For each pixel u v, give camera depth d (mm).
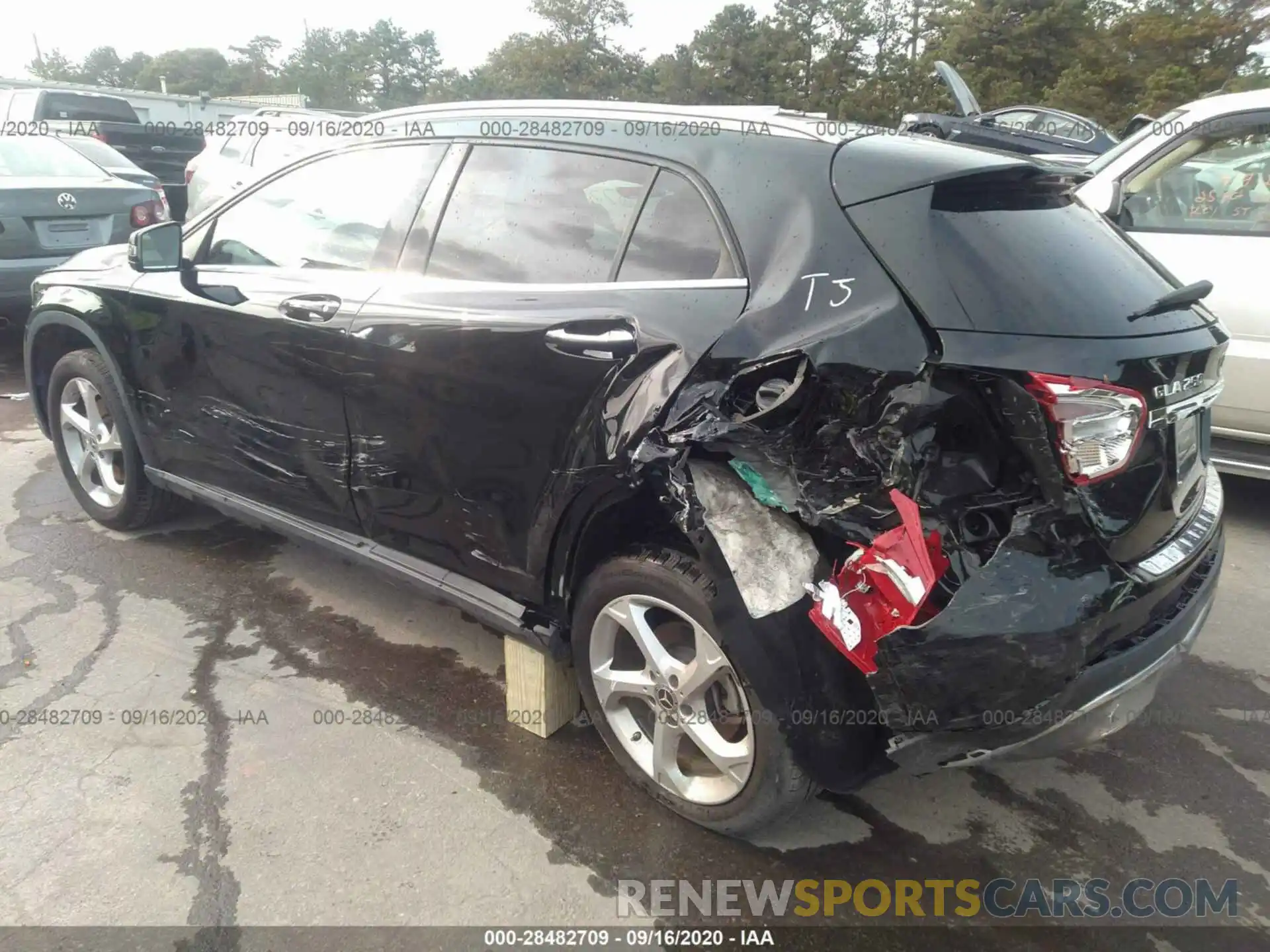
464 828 2520
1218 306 4316
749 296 2256
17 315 6512
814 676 2129
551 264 2648
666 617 2521
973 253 2090
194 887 2293
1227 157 4410
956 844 2529
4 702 2994
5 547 4098
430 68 94812
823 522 2084
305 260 3264
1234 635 3572
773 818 2336
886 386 2037
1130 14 39312
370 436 2963
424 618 3611
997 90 41250
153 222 7309
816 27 51938
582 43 62844
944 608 1973
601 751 2863
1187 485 2398
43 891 2266
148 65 100438
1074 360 1978
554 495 2496
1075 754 2906
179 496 4184
